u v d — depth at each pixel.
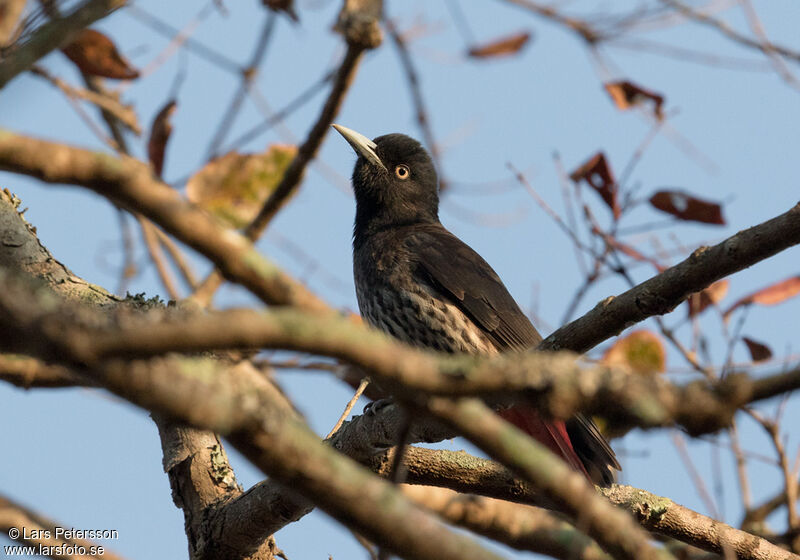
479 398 5.36
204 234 5.06
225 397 4.70
